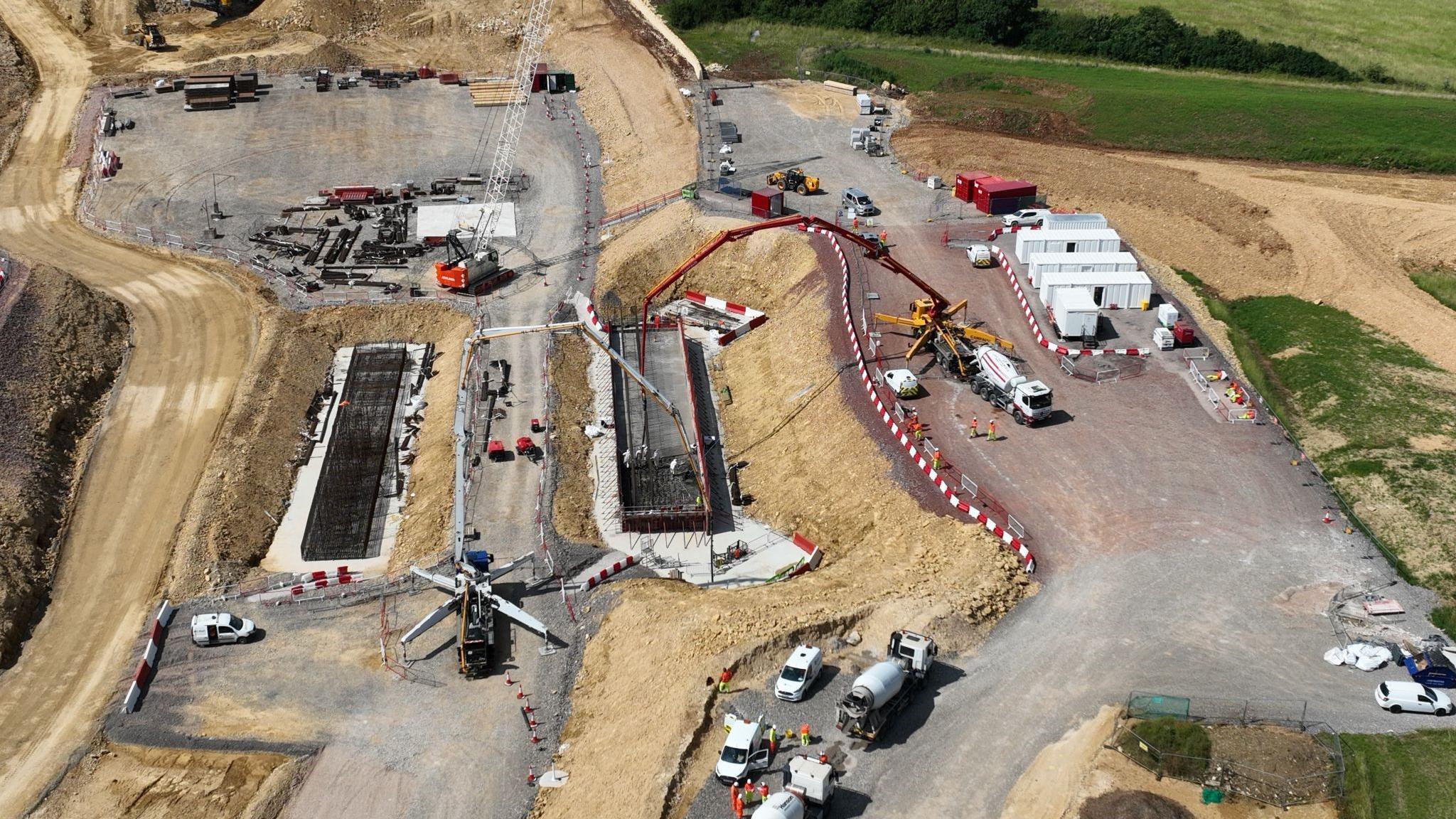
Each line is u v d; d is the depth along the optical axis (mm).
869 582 64438
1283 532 66562
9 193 126750
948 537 66688
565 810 54625
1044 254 96250
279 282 110312
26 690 66125
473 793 57750
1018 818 48500
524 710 62812
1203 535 66375
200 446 87438
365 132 141125
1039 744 52219
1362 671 56094
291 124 142125
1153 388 81812
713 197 116750
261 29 169250
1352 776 49656
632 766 54188
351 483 85250
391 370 99375
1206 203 115812
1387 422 81125
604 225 120750
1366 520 69562
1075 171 122688
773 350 95000
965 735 52938
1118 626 59469
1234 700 54156
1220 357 86188
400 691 64562
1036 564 64188
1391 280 103875
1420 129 127375
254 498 82312
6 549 74062
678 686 57594
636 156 133125
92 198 125750
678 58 156625
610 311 104562
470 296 107500
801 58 160250
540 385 92938
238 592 73188
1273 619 59812
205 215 123125
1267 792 48875
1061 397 80938
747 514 79688
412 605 70938
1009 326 91000
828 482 77812
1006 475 72312
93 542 78125
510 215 123500
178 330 102500
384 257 115188
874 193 117688
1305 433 81500
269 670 66500
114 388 94500
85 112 142500
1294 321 97438
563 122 144500
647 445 85562
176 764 60688
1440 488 71812
